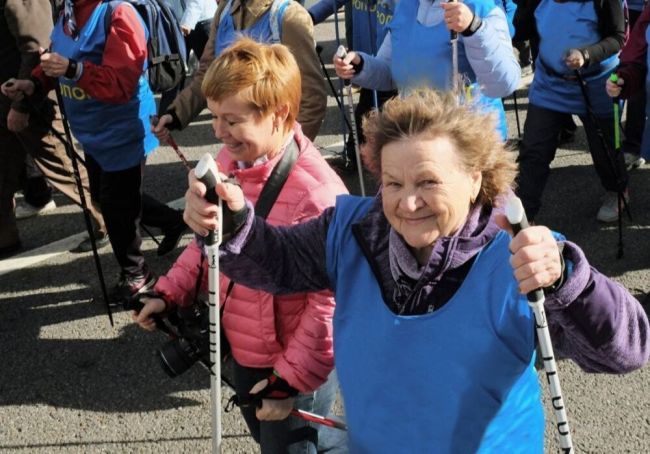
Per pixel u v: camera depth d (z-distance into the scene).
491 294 1.58
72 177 4.91
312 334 2.12
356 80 3.80
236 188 1.71
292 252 1.88
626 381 3.56
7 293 4.64
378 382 1.68
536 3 4.63
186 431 3.45
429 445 1.64
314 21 5.51
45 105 4.66
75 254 5.05
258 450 3.31
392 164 1.55
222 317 2.35
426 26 3.54
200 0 6.84
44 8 4.18
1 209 4.98
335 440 2.44
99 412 3.60
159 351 2.44
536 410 1.69
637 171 5.66
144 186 6.04
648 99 4.10
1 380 3.85
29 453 3.38
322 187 2.20
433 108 1.54
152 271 4.81
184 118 3.68
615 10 4.27
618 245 4.63
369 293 1.71
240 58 2.11
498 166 1.60
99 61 3.88
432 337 1.61
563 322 1.52
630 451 3.18
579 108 4.41
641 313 1.57
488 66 3.32
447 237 1.58
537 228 1.42
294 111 2.21
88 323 4.29
